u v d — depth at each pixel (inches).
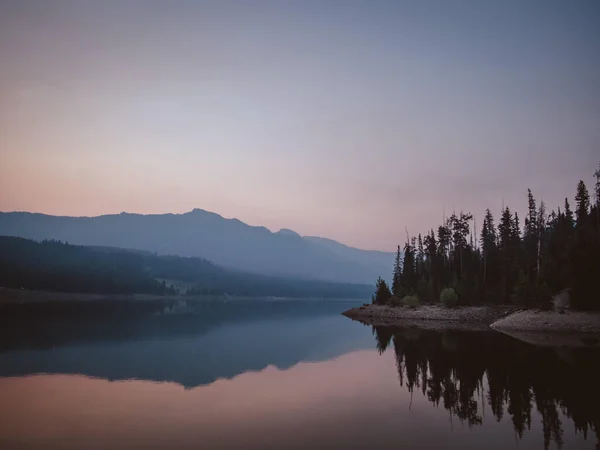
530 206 4626.0
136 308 5890.8
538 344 2028.8
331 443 713.0
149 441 711.7
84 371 1328.7
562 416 888.3
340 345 2032.5
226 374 1305.4
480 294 4084.6
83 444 696.4
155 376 1263.5
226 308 6825.8
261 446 693.3
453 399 1019.3
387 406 956.0
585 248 2851.9
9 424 798.5
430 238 5187.0
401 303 4559.5
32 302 6692.9
